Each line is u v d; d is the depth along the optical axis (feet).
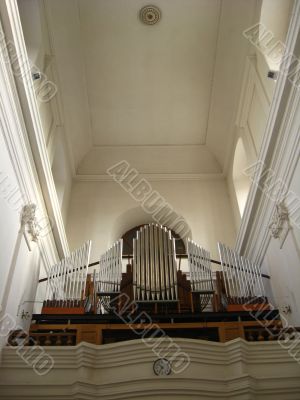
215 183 43.14
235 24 32.63
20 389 19.47
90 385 19.40
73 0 31.78
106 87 38.86
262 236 30.68
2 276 21.80
